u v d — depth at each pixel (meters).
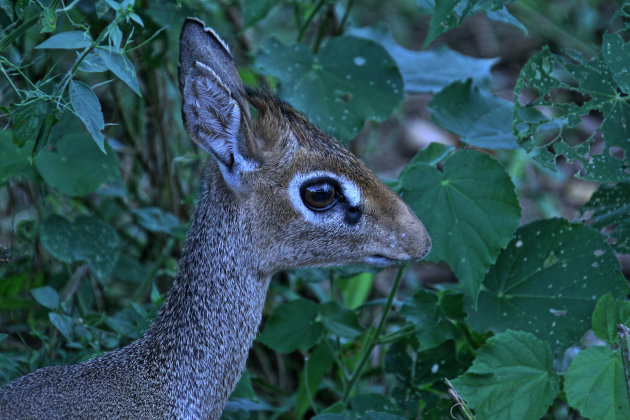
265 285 7.79
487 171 8.57
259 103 7.60
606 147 8.48
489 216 8.47
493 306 8.75
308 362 10.01
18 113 7.02
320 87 9.86
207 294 7.52
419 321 8.83
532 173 14.66
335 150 7.54
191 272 7.56
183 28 6.80
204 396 7.53
